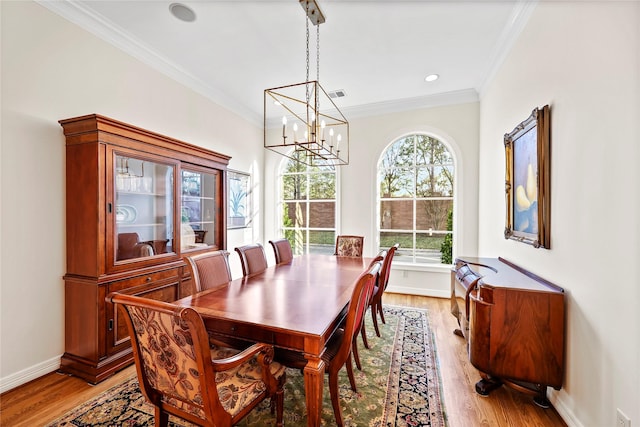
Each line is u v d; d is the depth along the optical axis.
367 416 1.66
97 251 2.03
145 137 2.36
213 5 2.23
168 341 1.08
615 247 1.27
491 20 2.37
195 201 3.17
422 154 4.19
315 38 2.65
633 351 1.17
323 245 4.78
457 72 3.27
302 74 3.35
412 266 4.10
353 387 1.88
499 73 2.88
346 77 3.40
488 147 3.29
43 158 2.07
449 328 2.91
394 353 2.40
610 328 1.30
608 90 1.32
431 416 1.66
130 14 2.32
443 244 4.09
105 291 2.06
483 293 1.82
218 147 3.94
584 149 1.50
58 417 1.63
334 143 4.49
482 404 1.77
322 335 1.28
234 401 1.20
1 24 1.87
